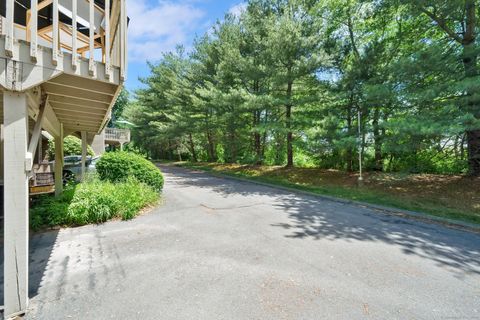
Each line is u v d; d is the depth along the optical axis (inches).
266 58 426.0
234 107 498.6
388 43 381.1
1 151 264.2
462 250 149.0
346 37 436.5
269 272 119.3
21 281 90.3
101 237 167.5
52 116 200.5
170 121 872.9
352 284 109.1
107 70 115.0
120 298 98.6
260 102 422.0
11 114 89.2
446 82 266.8
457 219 210.1
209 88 573.0
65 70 100.5
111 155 301.4
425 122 255.9
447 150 350.9
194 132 776.3
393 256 139.2
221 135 694.5
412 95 279.6
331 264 128.4
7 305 88.0
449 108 252.8
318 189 355.9
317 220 211.2
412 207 249.8
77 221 193.3
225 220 208.8
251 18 480.1
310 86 440.8
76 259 134.1
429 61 264.8
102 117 237.6
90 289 105.0
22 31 208.2
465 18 297.3
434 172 366.0
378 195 305.4
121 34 122.7
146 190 266.7
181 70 834.2
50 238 165.5
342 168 465.4
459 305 95.0
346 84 364.5
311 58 377.4
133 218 213.2
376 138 340.8
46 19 222.1
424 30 354.3
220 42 595.2
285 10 405.7
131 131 1143.0
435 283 110.7
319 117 408.5
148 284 108.8
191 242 158.4
